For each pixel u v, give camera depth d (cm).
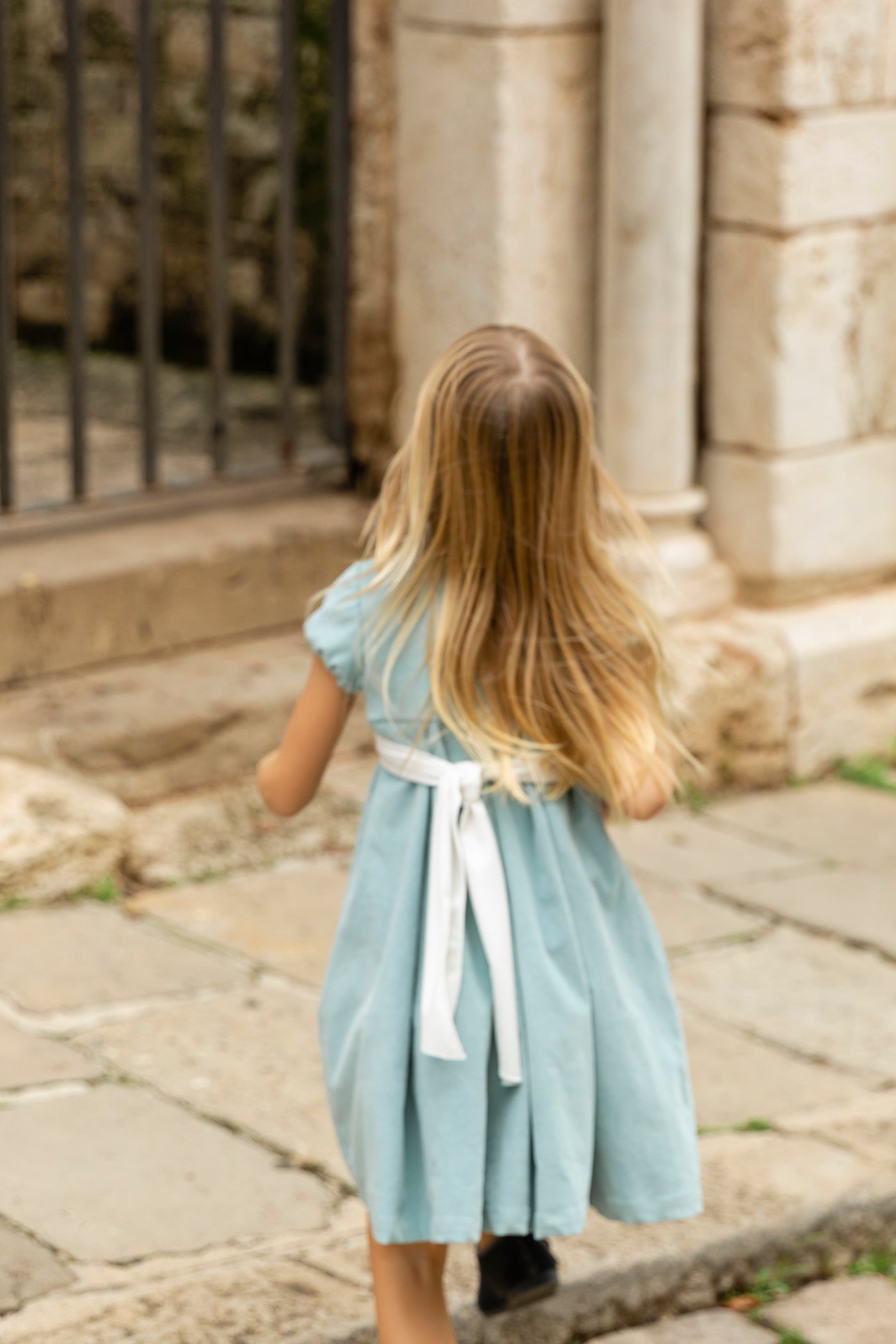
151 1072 469
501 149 691
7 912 566
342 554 753
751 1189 408
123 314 1043
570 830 321
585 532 320
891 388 754
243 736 675
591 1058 313
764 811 709
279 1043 490
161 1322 345
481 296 709
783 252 701
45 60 1018
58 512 716
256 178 967
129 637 698
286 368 777
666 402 715
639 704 323
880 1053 509
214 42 716
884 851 670
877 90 710
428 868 314
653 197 691
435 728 317
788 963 569
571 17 693
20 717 641
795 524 734
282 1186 415
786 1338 377
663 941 581
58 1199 403
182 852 620
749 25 685
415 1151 312
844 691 746
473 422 310
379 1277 322
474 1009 308
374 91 750
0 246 683
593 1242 382
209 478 763
